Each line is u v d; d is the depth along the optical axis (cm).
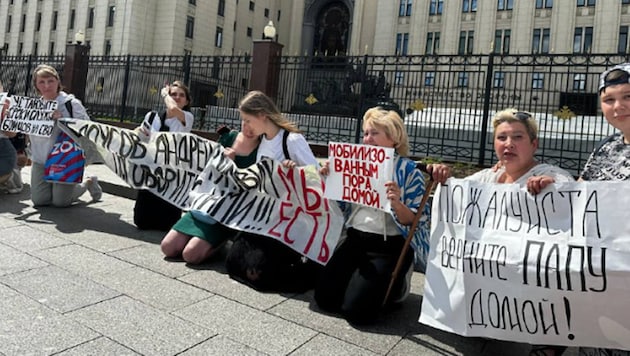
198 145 488
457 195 297
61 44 4522
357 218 350
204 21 4516
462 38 3884
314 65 1045
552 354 264
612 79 244
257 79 1079
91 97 1477
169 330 284
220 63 1156
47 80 546
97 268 384
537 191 262
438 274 297
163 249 426
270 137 421
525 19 3634
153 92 1362
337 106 1041
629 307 232
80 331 272
